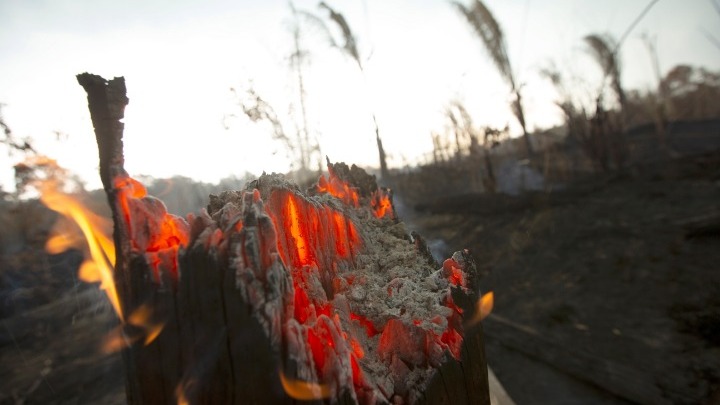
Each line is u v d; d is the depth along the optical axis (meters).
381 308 1.11
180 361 0.79
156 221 0.89
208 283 0.77
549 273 4.32
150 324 0.81
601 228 5.00
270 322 0.75
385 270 1.35
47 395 2.84
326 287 1.16
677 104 9.51
